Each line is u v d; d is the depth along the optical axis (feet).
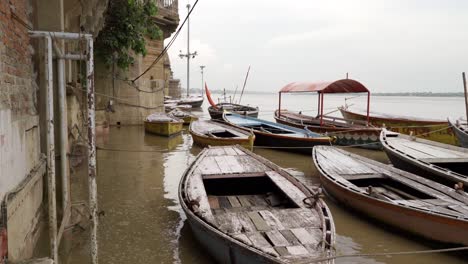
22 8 17.47
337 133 54.95
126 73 71.77
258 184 28.58
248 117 68.54
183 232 23.53
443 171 29.89
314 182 36.42
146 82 76.64
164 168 40.70
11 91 14.80
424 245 22.59
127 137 61.67
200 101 154.20
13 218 13.67
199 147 53.72
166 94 151.94
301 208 20.52
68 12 28.89
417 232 22.54
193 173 27.25
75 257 19.74
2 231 11.78
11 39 14.98
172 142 59.00
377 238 23.75
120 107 71.82
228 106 97.66
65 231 20.84
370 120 65.05
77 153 35.04
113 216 25.81
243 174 27.20
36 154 19.62
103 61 67.36
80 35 16.39
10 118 14.08
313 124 63.87
